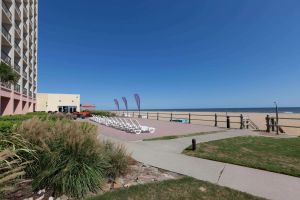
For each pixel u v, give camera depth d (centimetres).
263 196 432
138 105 2656
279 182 507
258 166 623
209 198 419
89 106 5950
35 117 603
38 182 425
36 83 4984
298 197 429
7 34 2686
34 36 4762
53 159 440
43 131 507
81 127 546
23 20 3531
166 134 1347
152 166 631
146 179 520
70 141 447
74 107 5478
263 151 830
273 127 1468
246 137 1183
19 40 3331
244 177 540
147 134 1356
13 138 470
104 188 462
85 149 459
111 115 3906
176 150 860
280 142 1022
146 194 430
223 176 547
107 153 535
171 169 602
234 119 3597
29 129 515
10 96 2688
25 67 3825
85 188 429
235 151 831
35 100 4878
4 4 2623
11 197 403
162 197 419
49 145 464
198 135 1275
